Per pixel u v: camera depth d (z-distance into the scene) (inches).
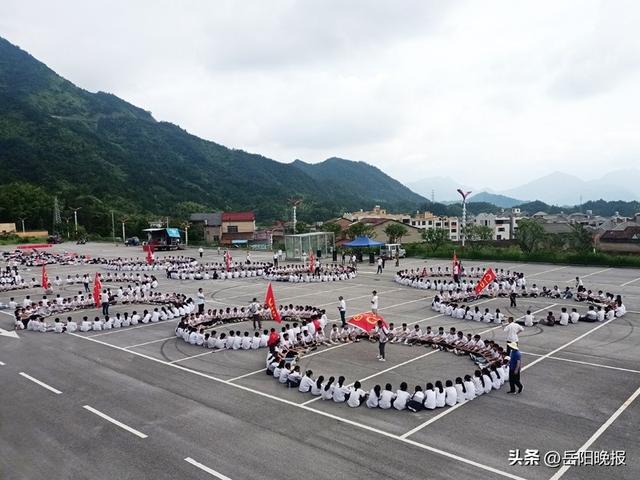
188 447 534.9
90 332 1071.0
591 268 1969.7
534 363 787.4
